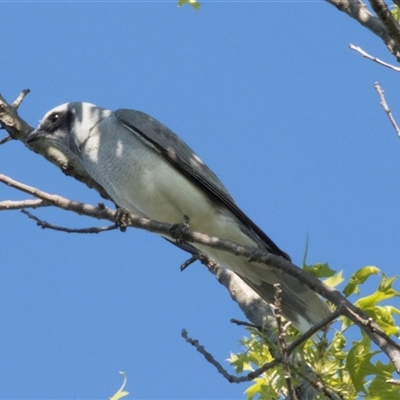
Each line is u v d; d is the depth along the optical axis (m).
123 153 11.73
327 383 8.59
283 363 7.53
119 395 9.05
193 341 8.62
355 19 7.83
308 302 10.54
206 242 9.34
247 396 9.27
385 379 8.50
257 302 10.77
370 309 9.03
